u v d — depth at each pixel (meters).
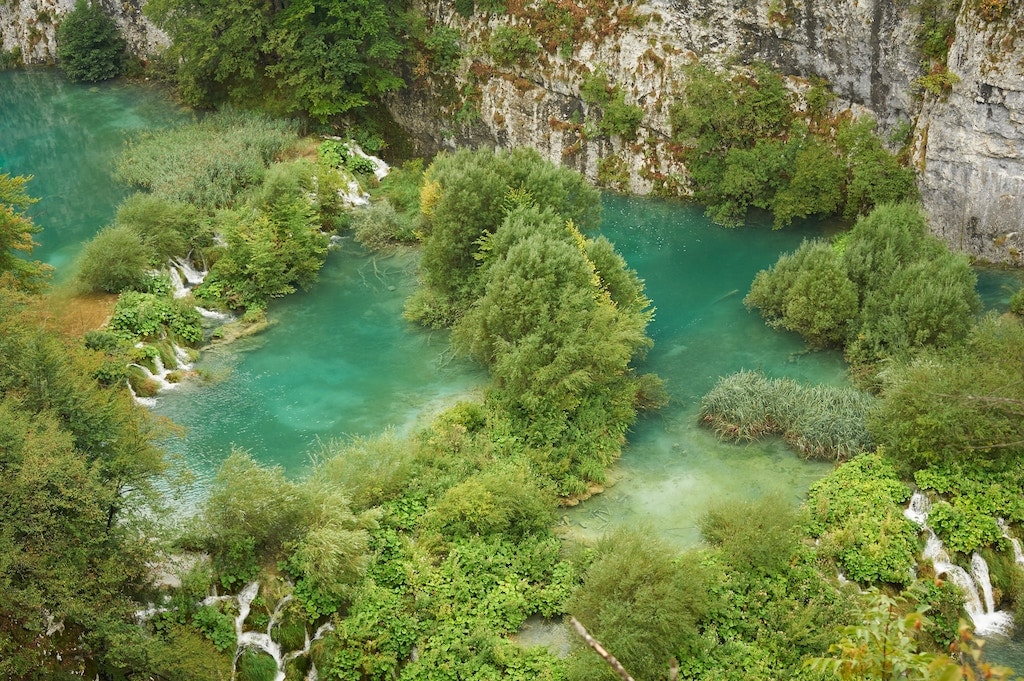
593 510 28.84
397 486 27.61
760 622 24.36
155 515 26.52
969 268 34.41
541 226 34.50
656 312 38.59
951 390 28.66
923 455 28.66
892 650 12.05
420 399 33.16
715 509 27.41
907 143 42.16
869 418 30.59
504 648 23.73
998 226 39.31
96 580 21.22
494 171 37.19
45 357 24.17
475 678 23.09
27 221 33.12
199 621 23.00
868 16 41.03
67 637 21.59
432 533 26.47
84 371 26.58
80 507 21.02
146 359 33.47
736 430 31.67
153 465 23.97
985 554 27.05
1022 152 37.84
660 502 29.08
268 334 36.88
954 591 26.03
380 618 24.00
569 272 32.53
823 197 43.44
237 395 33.19
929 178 40.84
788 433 31.38
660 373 34.94
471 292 36.38
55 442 21.47
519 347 31.34
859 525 27.23
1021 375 29.48
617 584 23.80
